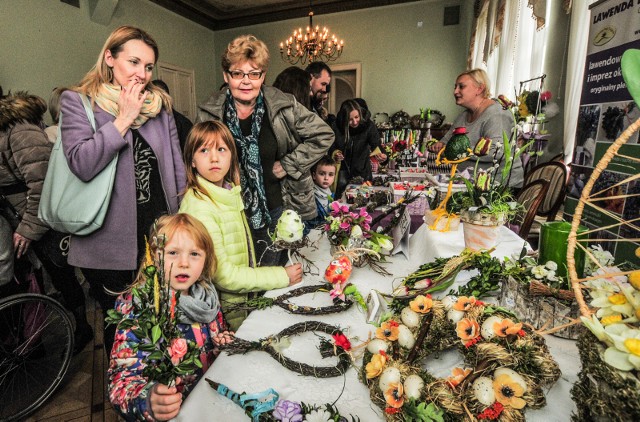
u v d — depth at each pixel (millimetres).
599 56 1849
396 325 634
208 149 1077
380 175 3057
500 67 4316
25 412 1475
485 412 500
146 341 726
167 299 519
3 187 1512
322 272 1147
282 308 912
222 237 1076
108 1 4758
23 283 1635
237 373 671
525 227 1709
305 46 5836
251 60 1337
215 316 920
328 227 1159
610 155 458
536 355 564
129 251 1242
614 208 1714
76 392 1633
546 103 2898
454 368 625
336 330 769
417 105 6574
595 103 1885
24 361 1673
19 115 1430
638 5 1608
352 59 6785
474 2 5469
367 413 573
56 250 1504
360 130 2840
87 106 1152
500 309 646
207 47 7457
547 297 739
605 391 420
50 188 1183
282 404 546
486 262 835
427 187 2088
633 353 388
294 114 1587
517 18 3875
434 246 1204
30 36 4148
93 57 4934
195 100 7211
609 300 484
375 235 1177
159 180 1324
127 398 634
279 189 1712
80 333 1919
